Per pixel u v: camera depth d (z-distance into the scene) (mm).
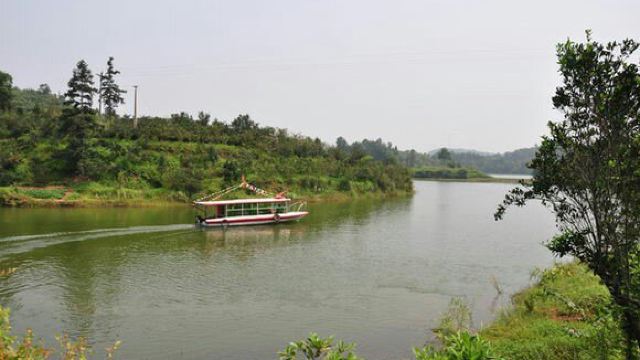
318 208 65688
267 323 19531
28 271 26531
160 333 18172
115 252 32156
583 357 12703
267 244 37031
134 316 19953
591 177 8922
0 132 72312
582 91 9016
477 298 23453
